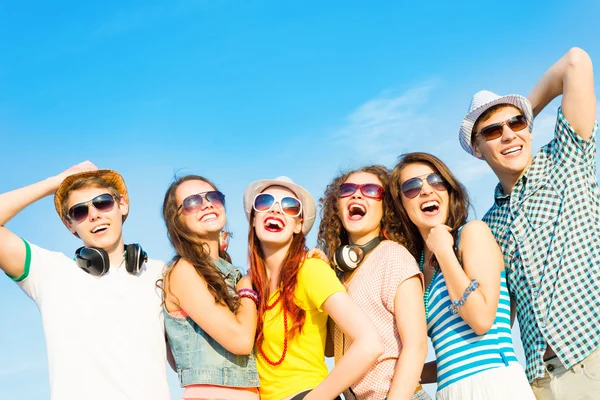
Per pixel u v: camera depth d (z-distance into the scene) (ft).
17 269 13.60
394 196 15.25
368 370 12.84
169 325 13.88
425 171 14.88
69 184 14.71
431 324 13.97
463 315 12.74
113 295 13.73
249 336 13.05
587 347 13.92
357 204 14.74
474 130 16.96
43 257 13.89
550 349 14.61
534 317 14.65
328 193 15.99
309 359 13.14
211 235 14.99
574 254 14.56
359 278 13.80
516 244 15.42
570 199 15.07
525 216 15.52
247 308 13.48
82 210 14.08
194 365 13.32
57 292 13.55
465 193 15.24
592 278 14.28
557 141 15.74
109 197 14.30
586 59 15.71
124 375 12.94
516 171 15.96
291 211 13.96
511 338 13.32
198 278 13.43
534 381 14.71
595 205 15.21
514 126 15.90
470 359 12.80
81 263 13.73
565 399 14.11
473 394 12.51
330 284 12.59
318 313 13.35
